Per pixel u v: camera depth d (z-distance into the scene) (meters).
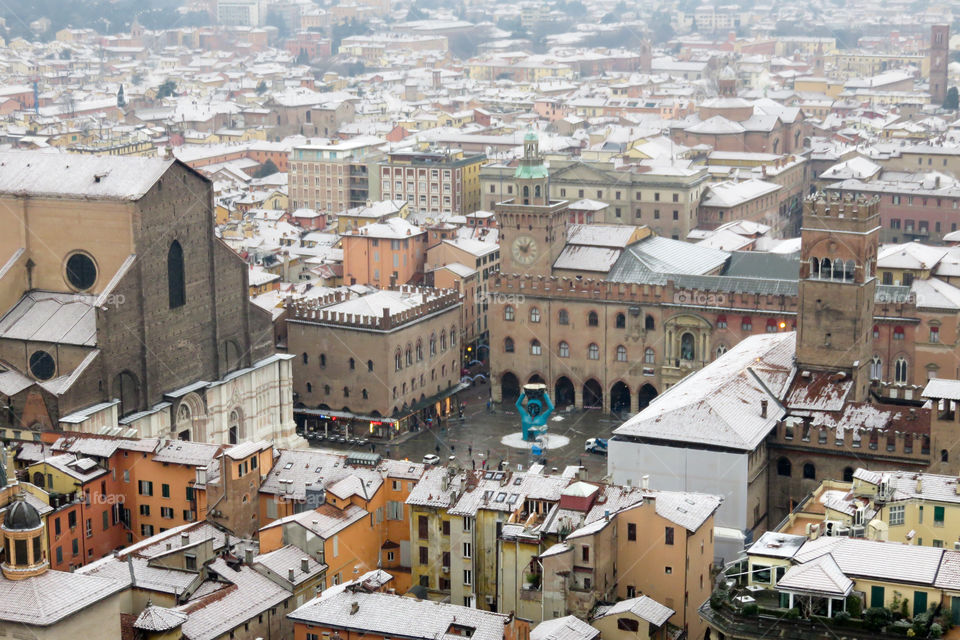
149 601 141.75
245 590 143.38
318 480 168.62
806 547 127.31
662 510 144.88
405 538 164.88
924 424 178.88
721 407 179.38
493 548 155.75
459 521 156.62
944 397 172.00
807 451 181.12
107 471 176.25
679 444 176.00
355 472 167.38
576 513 150.12
